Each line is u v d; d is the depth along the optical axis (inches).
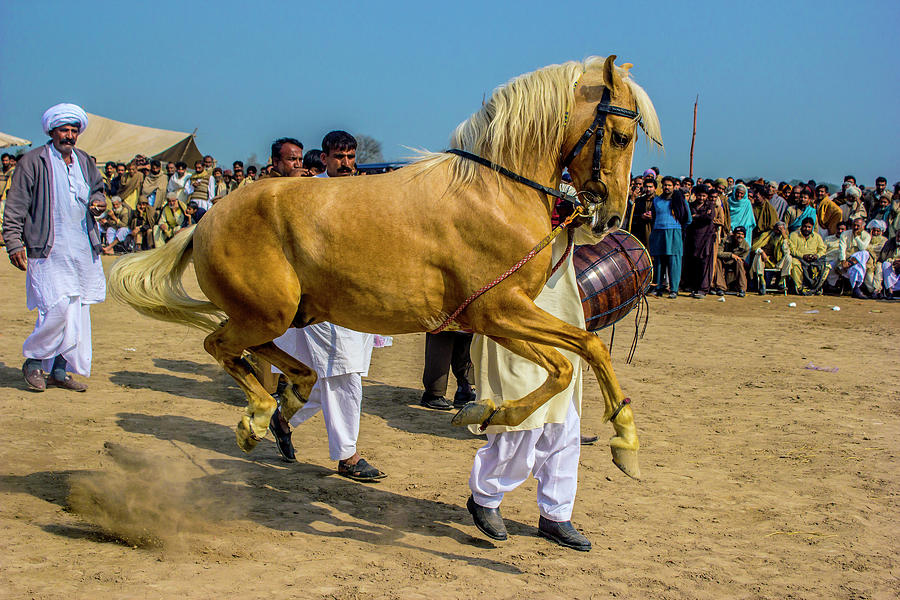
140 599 138.9
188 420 264.4
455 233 164.9
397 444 252.8
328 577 154.0
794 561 171.5
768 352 425.1
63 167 277.9
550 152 171.5
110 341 400.8
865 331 500.4
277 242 170.1
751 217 682.2
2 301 523.2
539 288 169.2
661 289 684.1
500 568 164.1
